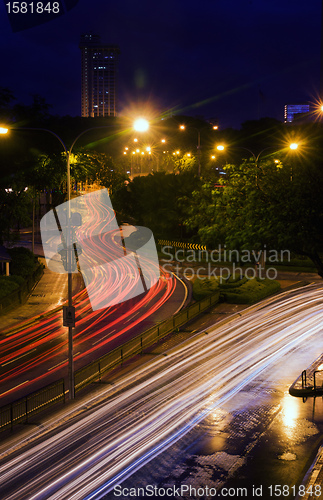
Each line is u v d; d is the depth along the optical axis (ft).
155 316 127.54
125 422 60.75
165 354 93.86
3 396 75.15
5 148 161.48
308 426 58.49
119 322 122.62
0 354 98.94
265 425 58.85
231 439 54.90
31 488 44.37
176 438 55.26
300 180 64.49
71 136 181.57
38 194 198.18
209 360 88.12
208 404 66.23
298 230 62.44
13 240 191.11
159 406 66.18
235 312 128.57
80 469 48.01
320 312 122.83
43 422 62.08
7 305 138.31
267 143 317.42
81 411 65.87
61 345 103.81
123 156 619.26
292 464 48.60
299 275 182.50
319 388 69.87
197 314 127.44
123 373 83.92
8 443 55.98
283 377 77.20
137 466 48.42
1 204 180.65
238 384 74.43
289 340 99.25
